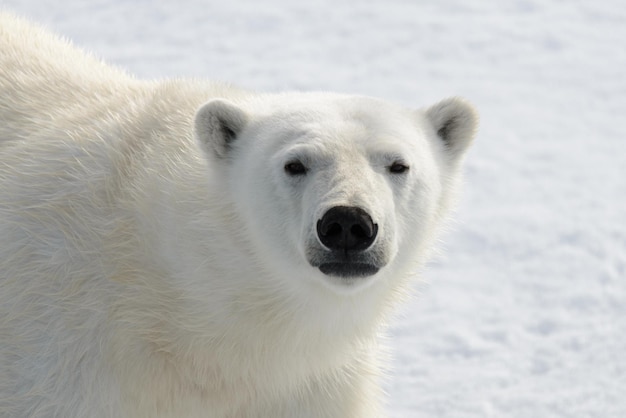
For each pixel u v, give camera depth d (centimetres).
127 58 2241
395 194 829
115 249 860
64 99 970
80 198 872
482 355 1331
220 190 870
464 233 1648
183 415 910
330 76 2239
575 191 1819
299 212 814
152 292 869
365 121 845
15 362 839
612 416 1203
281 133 844
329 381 951
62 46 1064
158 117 929
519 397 1239
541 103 2211
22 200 870
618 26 2642
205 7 2548
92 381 846
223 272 864
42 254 852
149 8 2495
